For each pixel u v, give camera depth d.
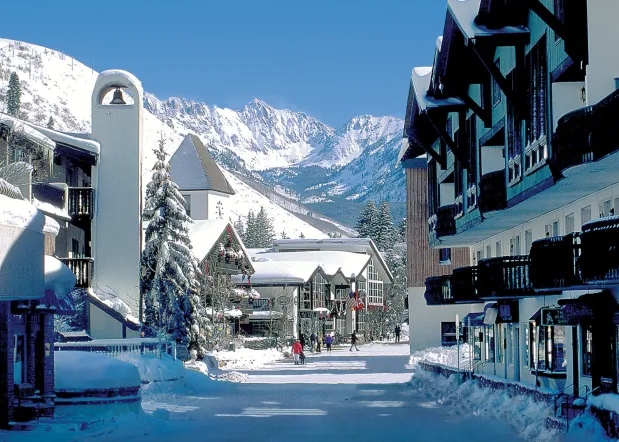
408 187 62.84
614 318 23.73
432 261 62.56
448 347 58.34
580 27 22.88
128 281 52.59
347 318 112.12
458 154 38.31
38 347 25.62
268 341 83.62
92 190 50.91
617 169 21.77
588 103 22.41
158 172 55.44
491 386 33.59
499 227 37.44
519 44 28.45
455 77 34.00
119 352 40.81
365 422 28.30
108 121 53.16
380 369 58.81
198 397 38.25
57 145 49.66
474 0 29.77
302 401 36.25
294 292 95.69
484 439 23.94
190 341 55.19
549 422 23.67
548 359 30.97
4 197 21.28
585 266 20.62
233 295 78.31
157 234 54.81
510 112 30.00
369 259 120.12
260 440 23.84
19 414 24.03
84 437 22.41
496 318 36.28
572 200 28.28
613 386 23.78
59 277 25.86
